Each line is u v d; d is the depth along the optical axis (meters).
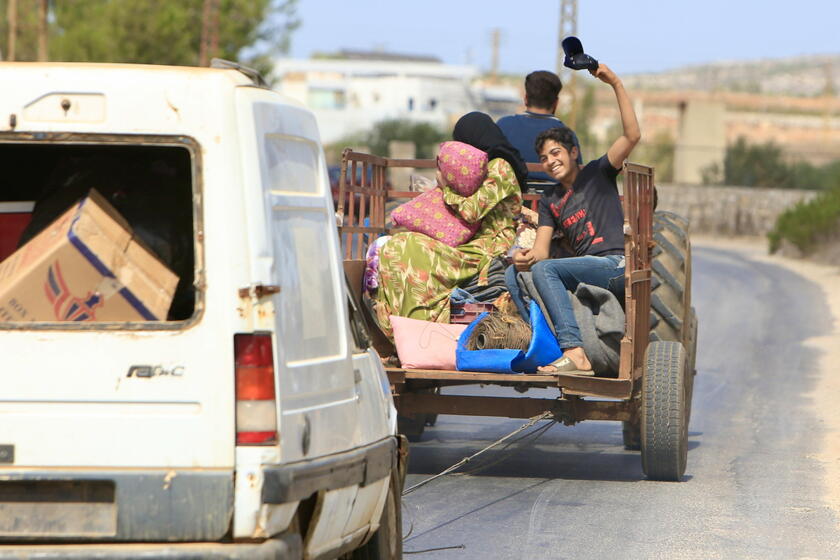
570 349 20.03
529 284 20.52
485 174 21.67
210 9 120.88
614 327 19.91
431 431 26.77
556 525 18.00
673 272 22.80
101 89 10.89
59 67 10.95
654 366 20.72
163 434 10.59
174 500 10.54
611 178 21.47
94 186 12.63
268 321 10.70
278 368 10.73
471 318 21.19
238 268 10.70
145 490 10.55
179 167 13.00
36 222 12.24
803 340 44.69
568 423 21.03
